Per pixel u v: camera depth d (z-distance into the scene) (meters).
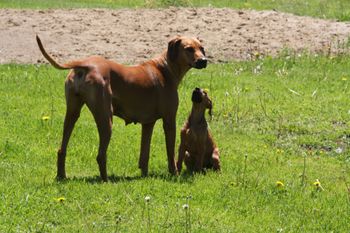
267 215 11.22
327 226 11.02
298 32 24.70
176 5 30.30
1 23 23.77
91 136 14.77
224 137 15.46
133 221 10.58
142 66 12.72
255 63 21.48
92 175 12.73
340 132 16.06
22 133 14.63
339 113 17.33
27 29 23.31
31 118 15.59
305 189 12.55
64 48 21.95
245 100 18.03
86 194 11.37
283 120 16.75
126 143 14.48
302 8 30.70
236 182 12.49
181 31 24.11
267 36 24.11
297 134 15.99
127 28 24.12
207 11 26.48
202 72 20.33
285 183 12.77
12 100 16.83
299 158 14.53
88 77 11.86
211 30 24.34
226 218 10.92
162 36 23.53
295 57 22.27
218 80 19.53
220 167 13.38
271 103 17.94
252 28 24.81
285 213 11.40
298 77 20.41
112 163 13.32
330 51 23.00
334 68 21.48
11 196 11.16
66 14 25.36
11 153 13.50
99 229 10.27
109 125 12.02
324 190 12.59
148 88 12.57
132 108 12.51
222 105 17.44
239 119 16.69
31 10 25.89
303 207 11.66
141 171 12.93
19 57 21.00
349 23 26.11
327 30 25.09
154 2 30.25
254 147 14.95
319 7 31.03
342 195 12.38
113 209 10.91
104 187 11.69
